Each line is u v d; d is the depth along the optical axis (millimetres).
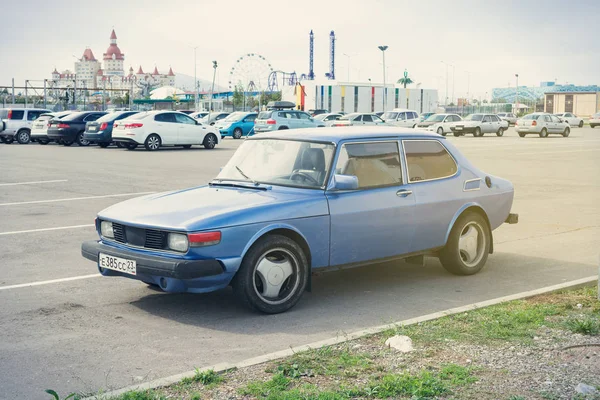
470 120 48094
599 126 70875
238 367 4617
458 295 6789
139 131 28953
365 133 6930
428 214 7109
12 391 4355
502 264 8211
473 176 7621
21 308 6297
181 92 129750
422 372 4449
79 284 7203
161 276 5777
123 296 6730
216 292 6879
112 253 6137
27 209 12391
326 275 7652
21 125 35781
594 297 6355
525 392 4148
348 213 6477
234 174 6961
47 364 4855
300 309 6285
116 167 20828
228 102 125125
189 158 24688
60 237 9789
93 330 5652
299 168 6641
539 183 16953
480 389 4199
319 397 4000
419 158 7223
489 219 7758
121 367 4797
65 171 19469
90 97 121125
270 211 6043
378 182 6809
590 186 16344
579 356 4785
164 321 5910
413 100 135875
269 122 38500
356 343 5117
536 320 5605
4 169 20078
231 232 5824
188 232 5711
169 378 4414
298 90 105188
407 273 7738
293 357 4777
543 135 45938
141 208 6383
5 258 8430
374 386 4230
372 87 127000
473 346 5008
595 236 10055
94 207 12641
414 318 5672
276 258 6152
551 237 9984
